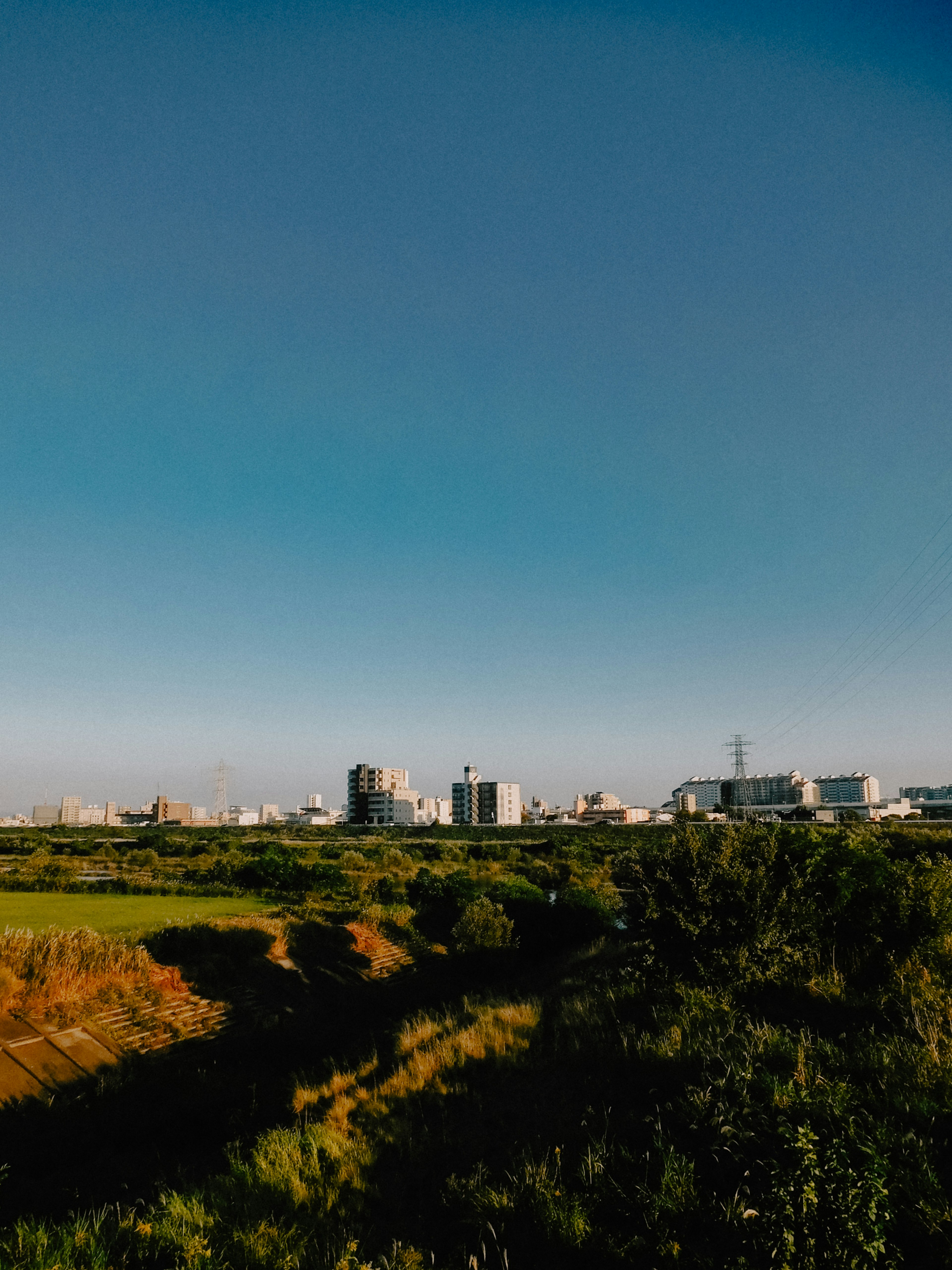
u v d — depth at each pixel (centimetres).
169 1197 900
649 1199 696
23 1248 737
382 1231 785
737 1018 1170
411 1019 2025
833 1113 757
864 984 1270
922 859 1514
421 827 14350
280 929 2584
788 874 1424
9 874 4347
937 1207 591
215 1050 1764
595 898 3247
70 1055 1509
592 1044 1201
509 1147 915
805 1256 552
